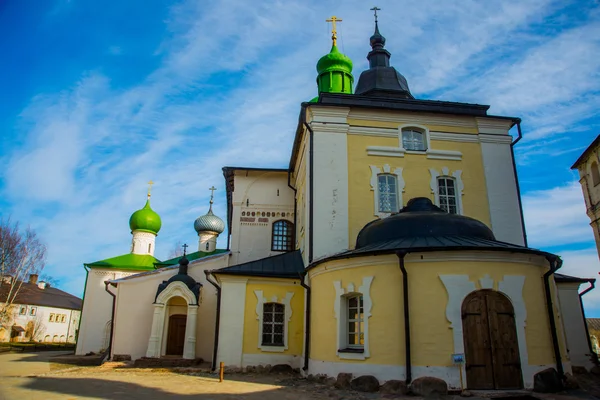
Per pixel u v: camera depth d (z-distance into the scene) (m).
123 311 25.47
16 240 46.69
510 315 13.14
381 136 20.41
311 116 20.38
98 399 11.59
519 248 13.52
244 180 27.52
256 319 19.31
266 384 14.87
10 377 16.59
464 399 11.66
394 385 12.65
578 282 21.09
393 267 13.79
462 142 20.92
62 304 75.62
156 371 19.23
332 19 31.72
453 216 15.54
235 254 26.27
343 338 14.62
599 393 12.48
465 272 13.20
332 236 18.59
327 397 12.21
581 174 30.27
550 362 12.99
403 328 13.16
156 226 39.00
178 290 23.56
